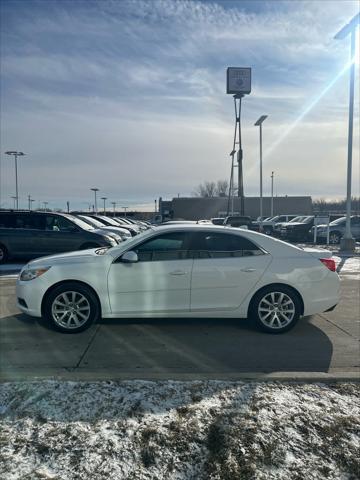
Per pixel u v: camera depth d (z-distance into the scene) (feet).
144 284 16.85
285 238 79.71
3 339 16.29
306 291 17.25
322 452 8.54
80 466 8.04
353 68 50.93
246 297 17.17
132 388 11.41
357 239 72.13
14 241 38.73
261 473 7.91
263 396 10.98
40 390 11.24
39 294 16.87
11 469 7.92
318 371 13.33
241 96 108.99
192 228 17.44
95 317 16.99
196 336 16.88
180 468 8.05
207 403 10.55
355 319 19.67
